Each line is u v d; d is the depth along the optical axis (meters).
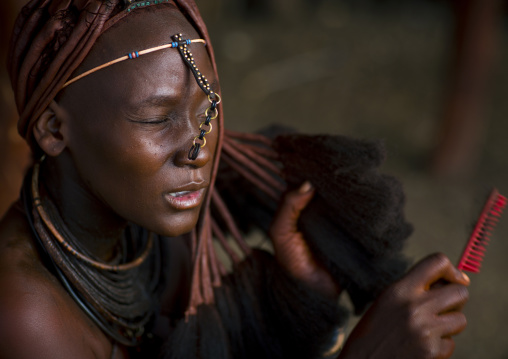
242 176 1.48
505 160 4.90
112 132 1.22
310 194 1.38
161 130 1.22
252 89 5.93
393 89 6.03
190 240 1.41
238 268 1.42
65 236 1.28
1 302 1.21
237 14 7.52
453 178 4.61
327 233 1.38
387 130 5.33
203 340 1.35
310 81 6.15
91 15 1.20
